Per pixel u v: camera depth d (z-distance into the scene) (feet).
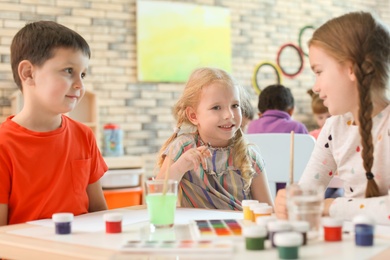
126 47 16.08
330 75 4.50
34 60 5.04
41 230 3.94
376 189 4.43
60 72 4.99
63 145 5.31
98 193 5.79
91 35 15.53
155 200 3.88
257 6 18.54
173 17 16.69
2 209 4.96
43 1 14.84
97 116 14.69
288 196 3.51
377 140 4.59
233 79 6.09
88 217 4.50
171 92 16.84
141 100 16.31
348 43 4.40
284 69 19.11
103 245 3.33
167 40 16.60
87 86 15.46
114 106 15.85
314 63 4.63
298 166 8.30
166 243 3.22
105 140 15.07
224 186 5.90
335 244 3.25
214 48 17.47
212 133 5.91
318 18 19.90
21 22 14.55
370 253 3.02
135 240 3.42
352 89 4.47
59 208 5.23
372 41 4.41
